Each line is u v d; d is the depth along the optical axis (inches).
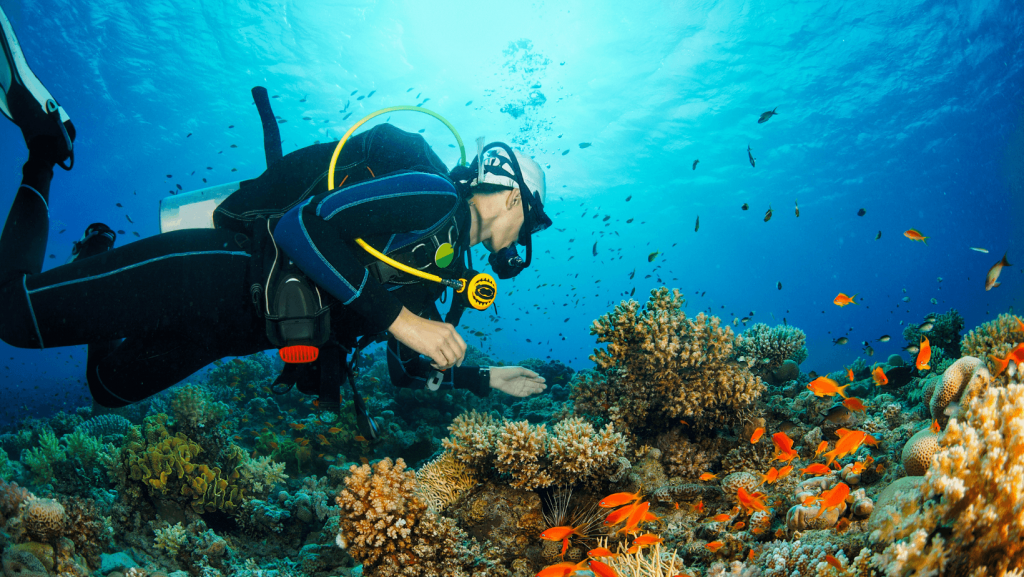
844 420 150.3
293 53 1085.1
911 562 65.8
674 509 136.9
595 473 141.3
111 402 85.2
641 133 1347.2
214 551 167.2
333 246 68.4
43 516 113.9
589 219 2145.7
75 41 1113.4
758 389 153.0
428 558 118.9
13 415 636.7
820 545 87.8
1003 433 74.6
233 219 79.2
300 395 370.0
